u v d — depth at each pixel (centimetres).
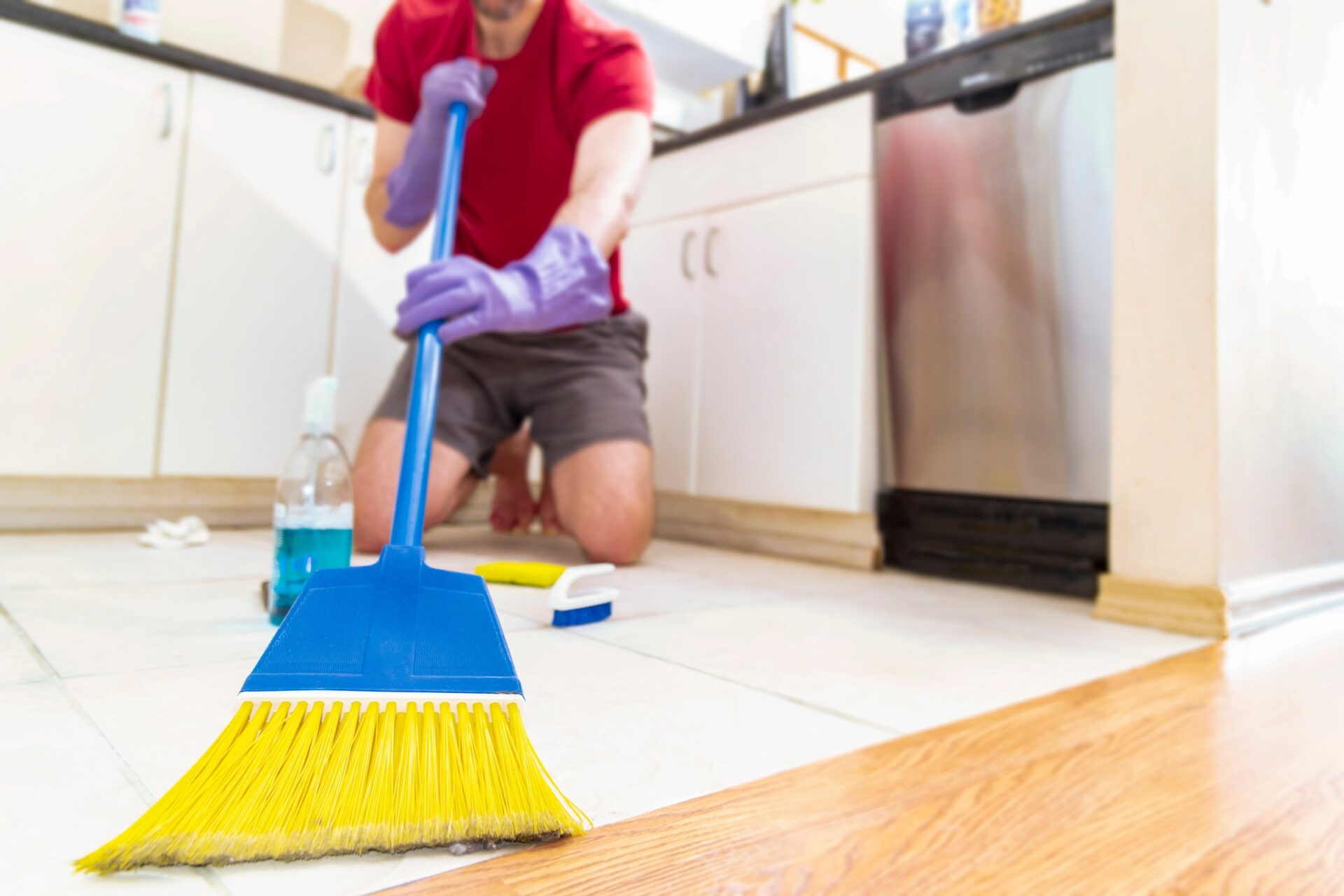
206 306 174
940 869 46
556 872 43
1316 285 155
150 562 132
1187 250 127
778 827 50
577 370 162
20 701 64
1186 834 52
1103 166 149
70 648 79
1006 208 161
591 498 155
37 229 154
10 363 152
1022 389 160
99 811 46
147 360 167
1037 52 155
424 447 70
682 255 214
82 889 39
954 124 167
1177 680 94
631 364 169
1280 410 143
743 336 200
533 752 49
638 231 228
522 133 155
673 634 102
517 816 45
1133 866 47
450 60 153
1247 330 133
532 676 80
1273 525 140
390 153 165
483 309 107
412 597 51
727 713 72
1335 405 162
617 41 148
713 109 275
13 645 79
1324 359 158
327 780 45
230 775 45
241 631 89
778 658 93
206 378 175
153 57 165
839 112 182
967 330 167
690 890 42
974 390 167
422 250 205
